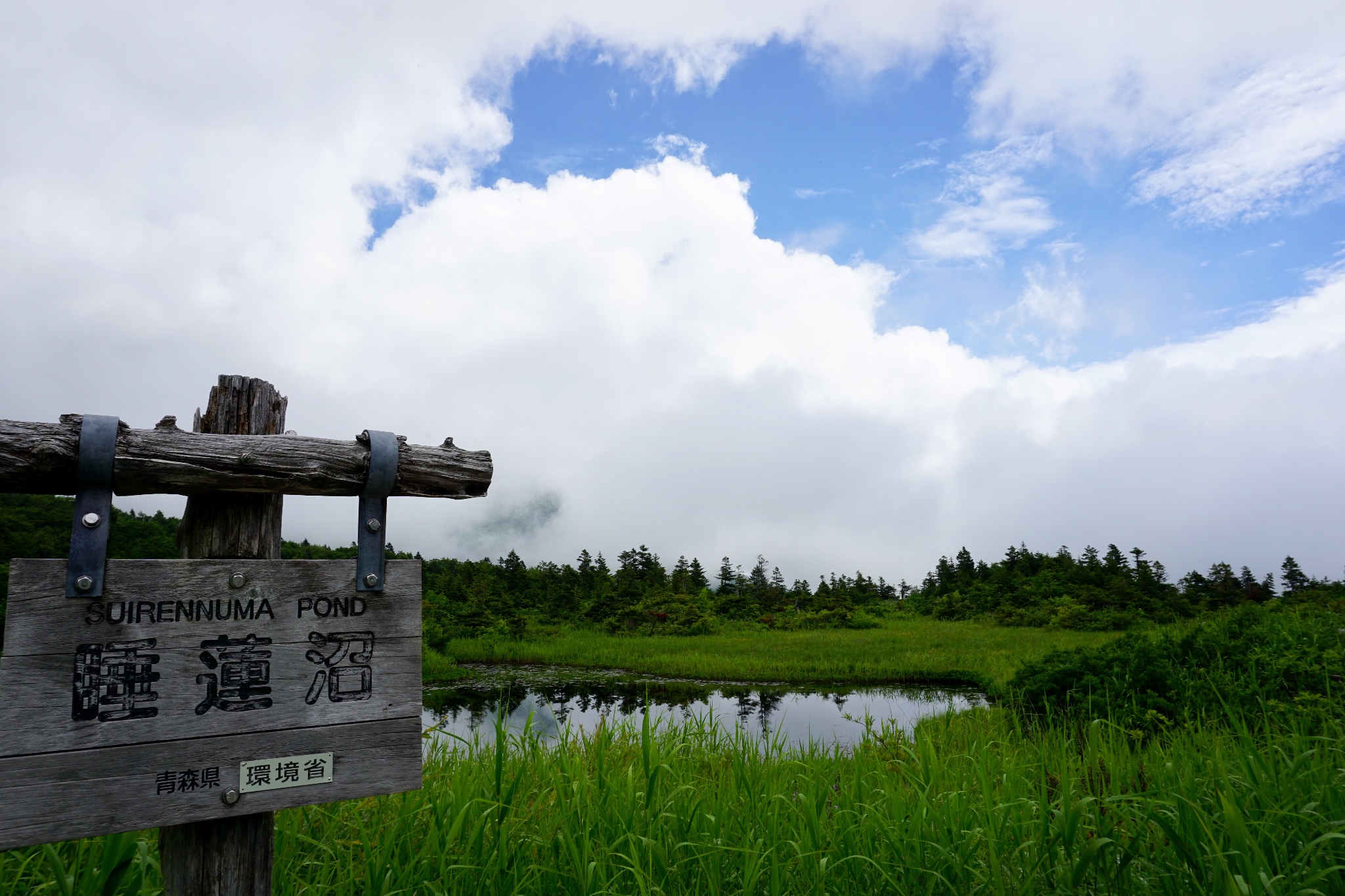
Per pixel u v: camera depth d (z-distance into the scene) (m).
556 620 37.66
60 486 1.77
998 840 2.79
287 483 1.97
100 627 1.76
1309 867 2.54
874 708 14.52
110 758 1.74
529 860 2.77
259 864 2.00
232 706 1.88
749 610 41.81
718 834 2.98
